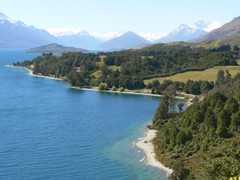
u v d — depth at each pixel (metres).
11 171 114.69
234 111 133.75
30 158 126.00
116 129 166.75
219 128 124.06
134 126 172.62
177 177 100.88
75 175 112.75
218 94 151.38
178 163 106.62
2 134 155.50
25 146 139.00
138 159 125.00
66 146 139.88
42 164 120.81
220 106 141.12
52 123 178.00
